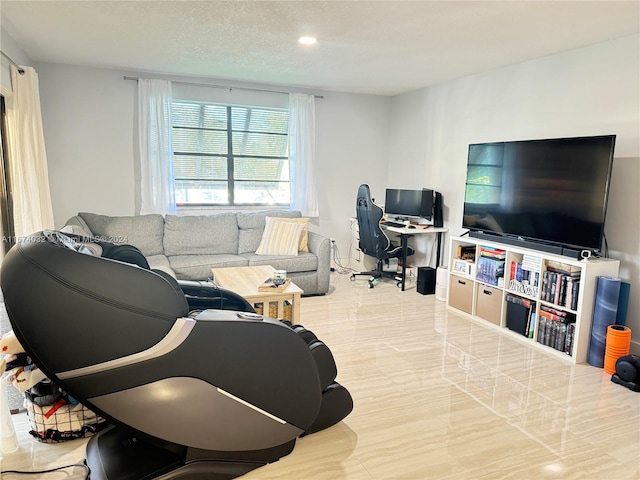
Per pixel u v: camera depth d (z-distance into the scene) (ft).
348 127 18.63
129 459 5.68
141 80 14.82
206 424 5.48
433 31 9.94
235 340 5.58
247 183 17.46
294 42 11.02
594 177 9.75
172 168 15.62
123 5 8.66
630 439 6.95
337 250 19.34
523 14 8.77
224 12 8.97
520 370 9.44
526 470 6.17
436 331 11.78
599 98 10.73
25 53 12.56
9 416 6.13
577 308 9.73
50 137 14.30
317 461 6.32
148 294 5.06
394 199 17.65
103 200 15.24
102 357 4.98
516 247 11.48
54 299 4.75
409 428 7.19
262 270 12.52
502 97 13.53
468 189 13.51
